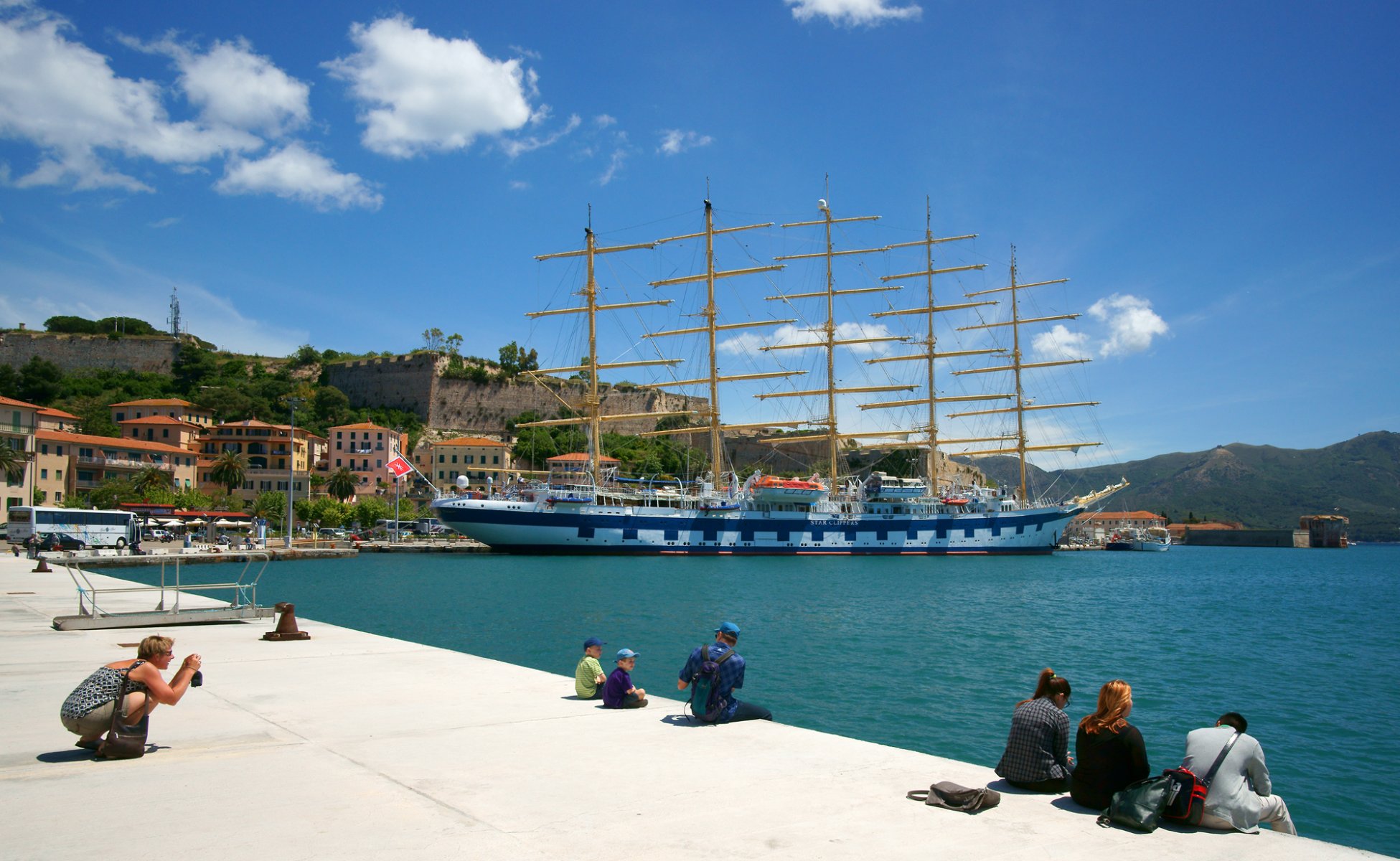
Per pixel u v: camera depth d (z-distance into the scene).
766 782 9.15
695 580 65.19
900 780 9.32
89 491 103.56
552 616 42.06
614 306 102.88
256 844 7.06
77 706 9.74
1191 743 8.65
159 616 22.88
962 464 171.00
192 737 10.96
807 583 63.47
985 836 7.62
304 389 178.12
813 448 165.12
